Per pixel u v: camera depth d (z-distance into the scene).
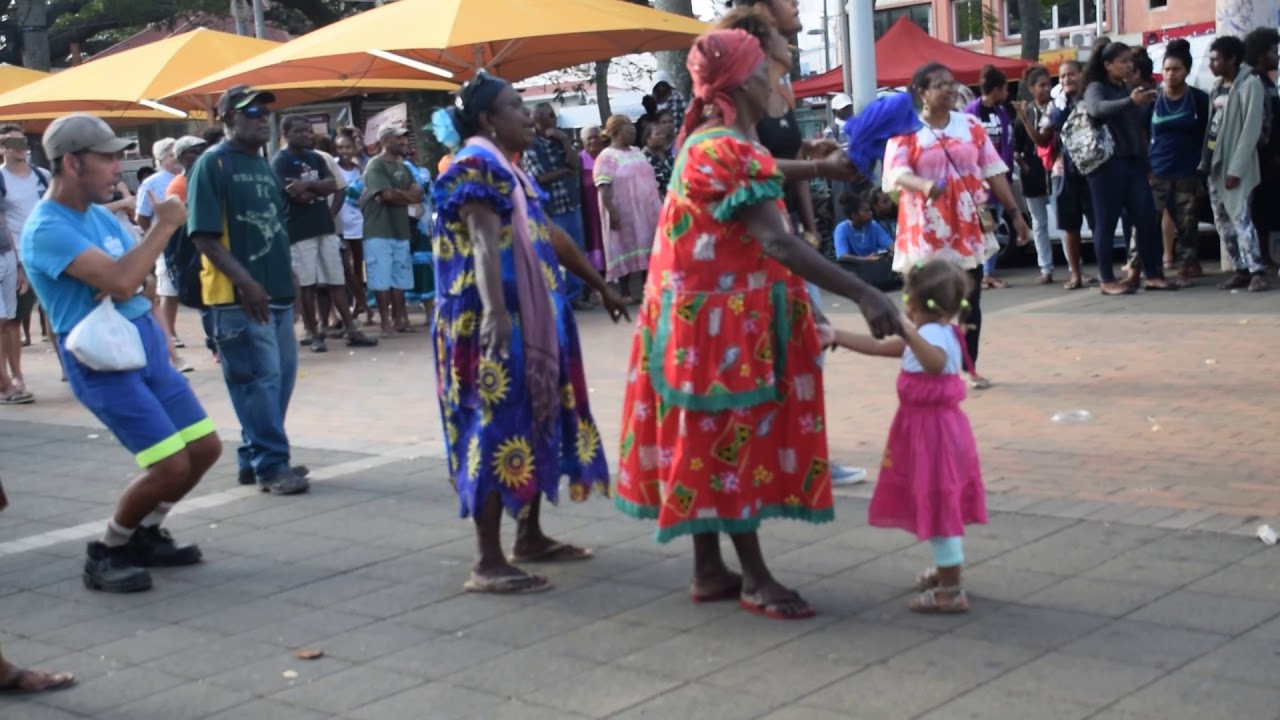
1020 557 5.31
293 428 9.12
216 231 6.84
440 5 9.82
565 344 5.47
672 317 4.76
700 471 4.77
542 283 5.32
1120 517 5.74
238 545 6.27
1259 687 3.99
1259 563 5.05
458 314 5.27
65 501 7.39
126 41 33.03
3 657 4.59
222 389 11.20
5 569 6.09
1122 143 11.84
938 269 4.62
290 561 5.97
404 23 9.77
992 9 39.25
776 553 5.59
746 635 4.71
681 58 15.96
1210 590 4.81
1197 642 4.36
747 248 4.69
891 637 4.59
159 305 13.51
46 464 8.43
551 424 5.31
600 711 4.14
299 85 12.88
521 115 5.33
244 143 7.04
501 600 5.26
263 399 7.11
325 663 4.70
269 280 7.11
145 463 5.61
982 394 8.48
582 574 5.54
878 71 19.75
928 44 20.30
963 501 4.77
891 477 4.76
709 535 5.07
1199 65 14.06
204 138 10.19
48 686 4.56
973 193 8.00
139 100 13.11
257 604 5.40
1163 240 13.67
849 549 5.59
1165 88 12.24
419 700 4.32
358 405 9.91
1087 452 6.90
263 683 4.54
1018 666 4.26
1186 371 8.65
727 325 4.71
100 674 4.71
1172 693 3.98
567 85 27.00
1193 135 12.22
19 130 11.57
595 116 25.66
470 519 6.51
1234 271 11.81
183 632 5.12
